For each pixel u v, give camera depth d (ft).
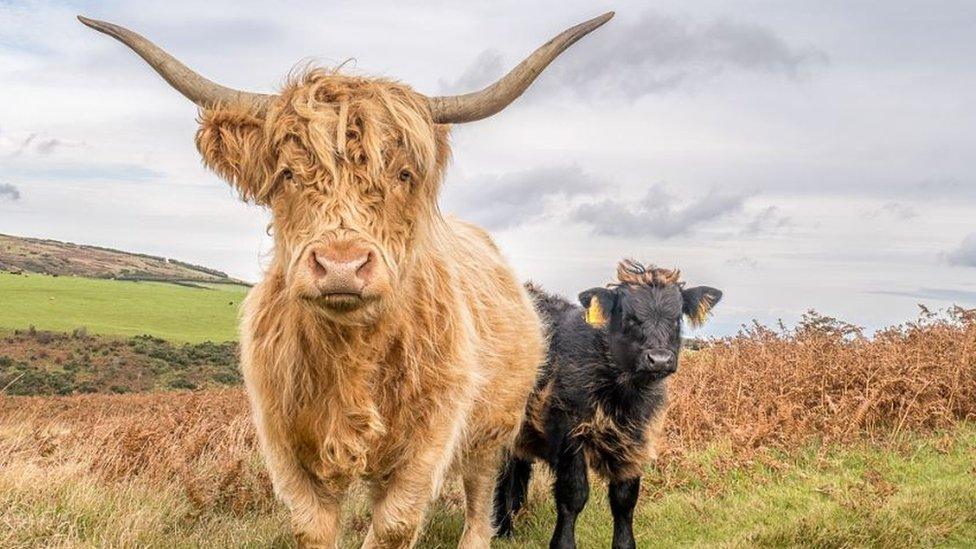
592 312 22.27
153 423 31.63
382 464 15.75
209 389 56.75
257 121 13.71
